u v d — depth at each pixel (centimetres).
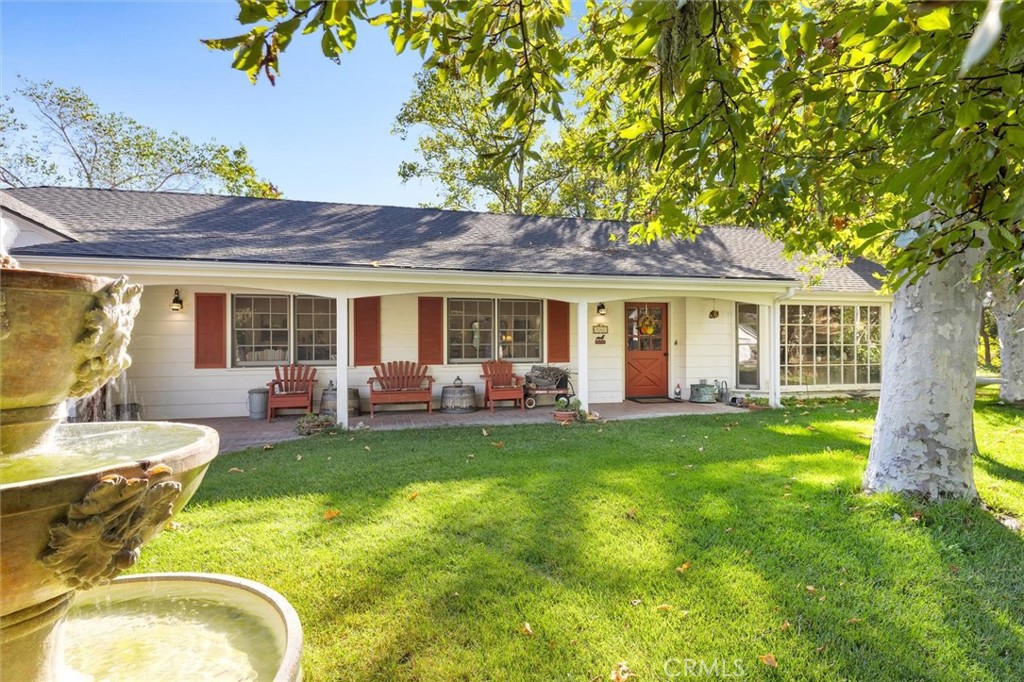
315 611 265
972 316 407
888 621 255
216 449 173
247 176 2258
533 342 1024
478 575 300
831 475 487
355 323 926
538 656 230
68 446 183
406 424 793
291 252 753
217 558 322
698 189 335
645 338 1093
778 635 244
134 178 2134
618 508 402
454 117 1827
